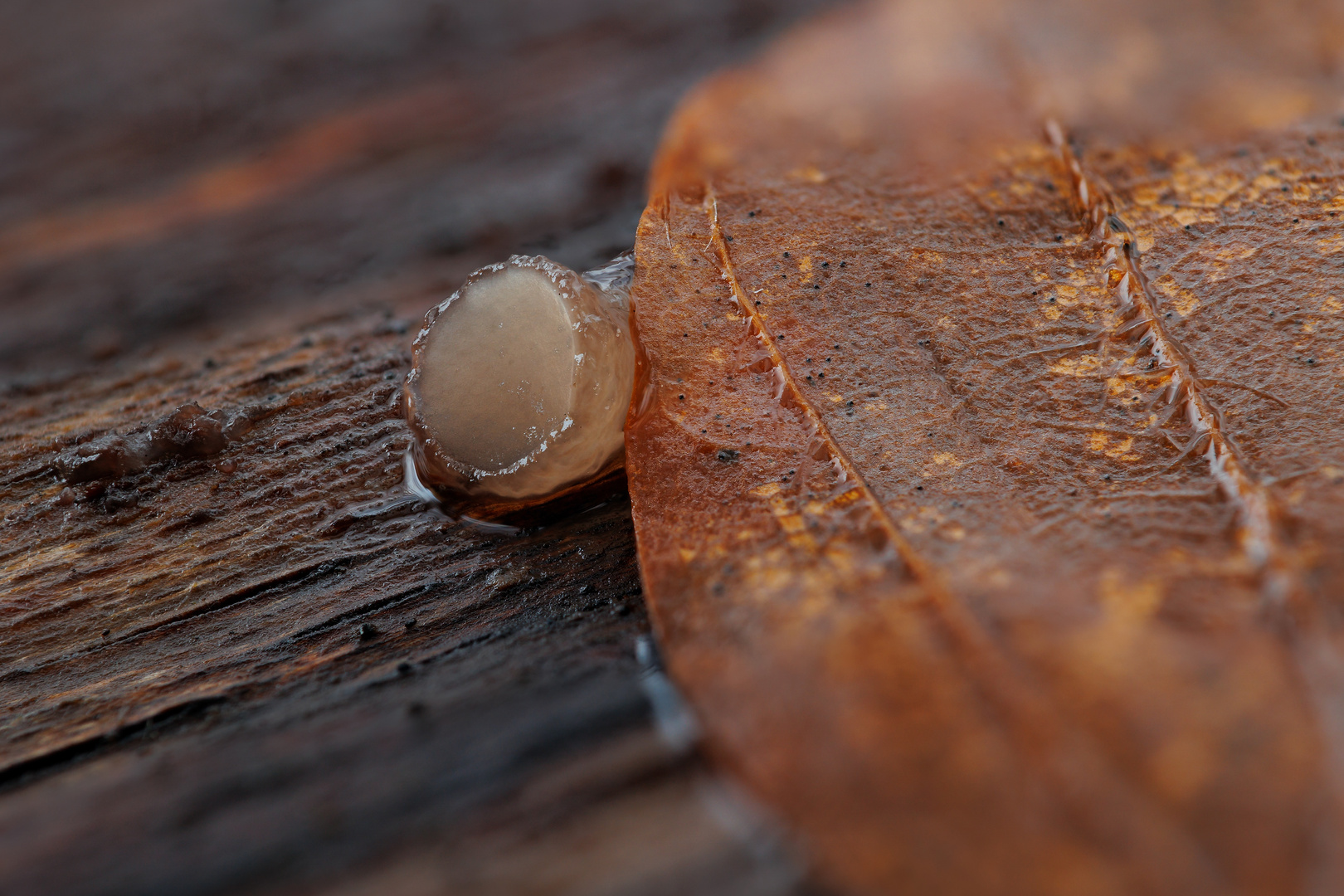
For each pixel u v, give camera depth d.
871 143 0.06
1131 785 0.05
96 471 0.06
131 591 0.06
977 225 0.06
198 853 0.05
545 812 0.05
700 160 0.06
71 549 0.06
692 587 0.06
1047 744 0.05
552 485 0.06
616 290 0.06
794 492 0.06
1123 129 0.06
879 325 0.06
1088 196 0.06
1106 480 0.06
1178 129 0.06
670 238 0.06
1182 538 0.05
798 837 0.05
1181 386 0.06
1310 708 0.05
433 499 0.06
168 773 0.06
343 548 0.06
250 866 0.05
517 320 0.06
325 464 0.06
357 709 0.06
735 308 0.06
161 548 0.06
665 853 0.05
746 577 0.06
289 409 0.06
